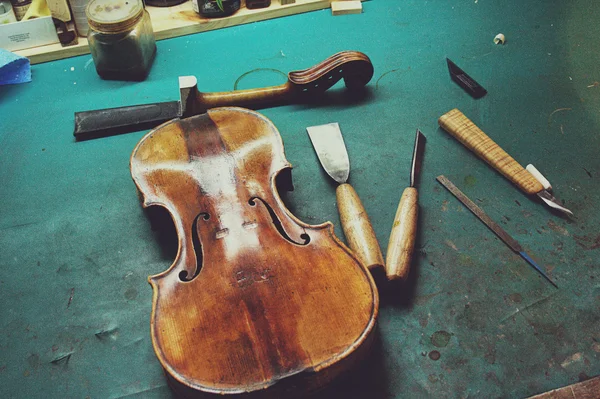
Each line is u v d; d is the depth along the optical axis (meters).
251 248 0.72
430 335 0.77
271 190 0.78
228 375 0.64
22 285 0.82
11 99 1.02
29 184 0.91
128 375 0.75
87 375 0.75
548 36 1.10
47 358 0.76
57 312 0.79
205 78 1.05
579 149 0.94
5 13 1.06
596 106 0.99
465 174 0.91
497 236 0.84
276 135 0.84
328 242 0.72
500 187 0.90
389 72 1.05
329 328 0.66
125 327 0.78
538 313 0.78
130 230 0.86
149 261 0.83
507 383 0.73
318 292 0.68
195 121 0.85
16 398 0.74
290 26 1.14
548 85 1.02
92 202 0.89
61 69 1.07
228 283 0.69
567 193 0.88
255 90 0.98
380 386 0.73
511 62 1.06
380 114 0.99
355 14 1.15
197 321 0.67
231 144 0.82
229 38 1.12
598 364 0.74
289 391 0.65
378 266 0.75
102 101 1.02
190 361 0.65
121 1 1.01
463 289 0.80
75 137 0.97
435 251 0.83
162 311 0.68
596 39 1.09
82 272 0.83
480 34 1.11
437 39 1.10
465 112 0.99
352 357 0.66
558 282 0.80
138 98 1.02
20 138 0.97
